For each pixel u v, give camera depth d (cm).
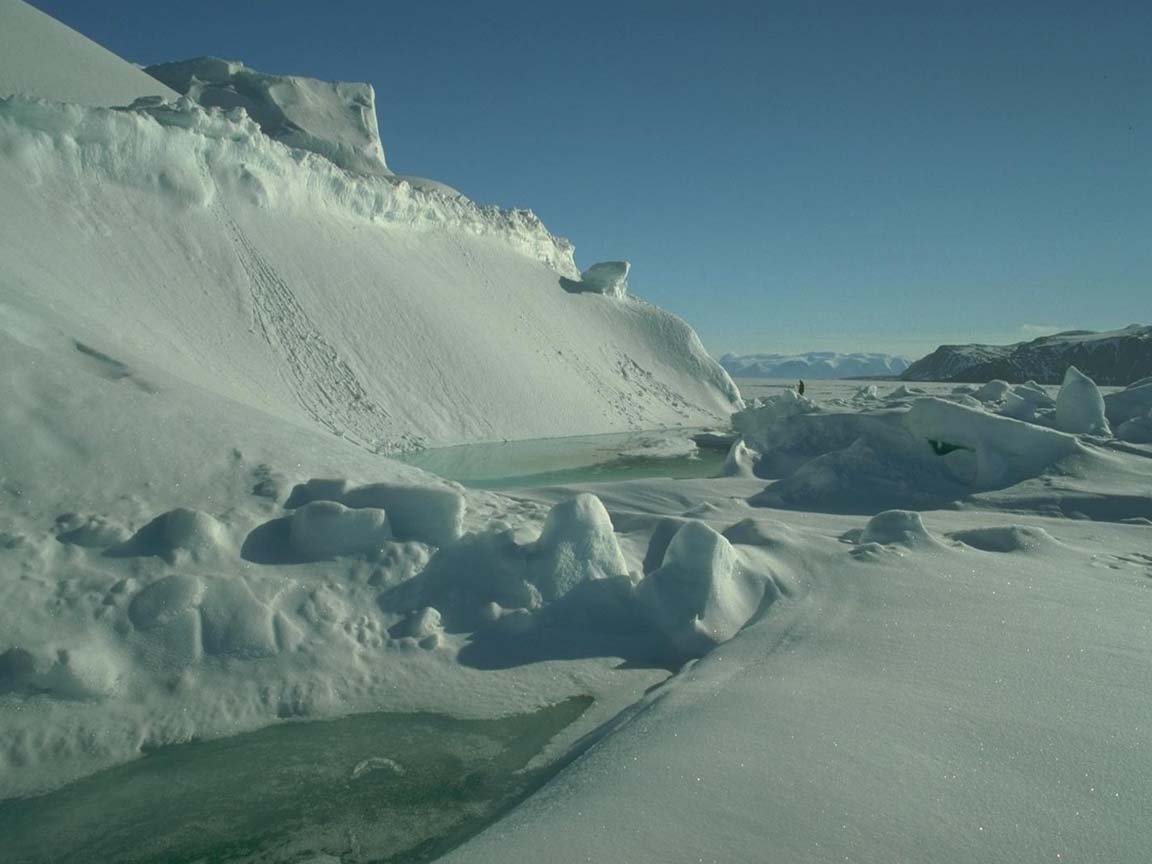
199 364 1242
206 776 304
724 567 448
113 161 1479
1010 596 454
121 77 2077
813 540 552
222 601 375
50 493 405
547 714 354
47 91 1677
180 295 1429
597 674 389
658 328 3052
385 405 1633
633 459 1540
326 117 2911
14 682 322
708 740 279
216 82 2822
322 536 425
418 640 393
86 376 488
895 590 458
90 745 314
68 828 272
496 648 400
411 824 274
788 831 222
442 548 443
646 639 420
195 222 1602
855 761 262
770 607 440
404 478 560
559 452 1639
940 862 208
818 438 1077
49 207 1305
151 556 386
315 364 1578
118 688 337
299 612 388
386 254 2144
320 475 494
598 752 283
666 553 454
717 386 2964
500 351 2150
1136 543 640
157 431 468
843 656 366
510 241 2877
